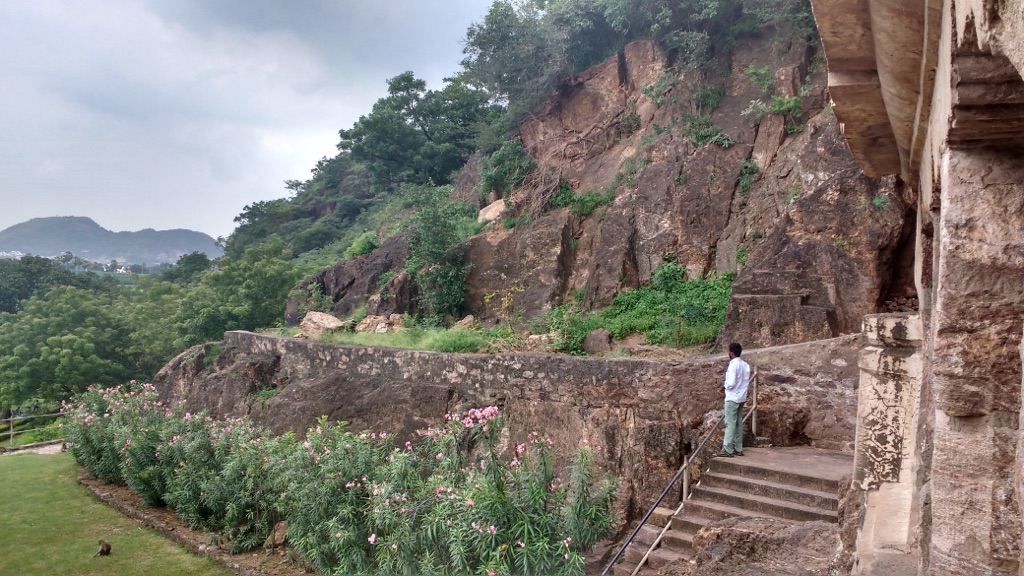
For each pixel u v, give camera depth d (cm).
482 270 1822
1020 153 278
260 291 2575
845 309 1210
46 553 1084
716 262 1489
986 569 285
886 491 502
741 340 1234
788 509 747
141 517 1251
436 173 3644
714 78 1719
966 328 284
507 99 2375
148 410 1486
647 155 1688
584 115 2041
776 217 1412
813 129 1428
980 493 286
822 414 927
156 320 2855
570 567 725
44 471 1636
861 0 325
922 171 432
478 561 773
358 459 978
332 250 3591
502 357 1207
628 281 1558
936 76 323
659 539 810
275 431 1482
